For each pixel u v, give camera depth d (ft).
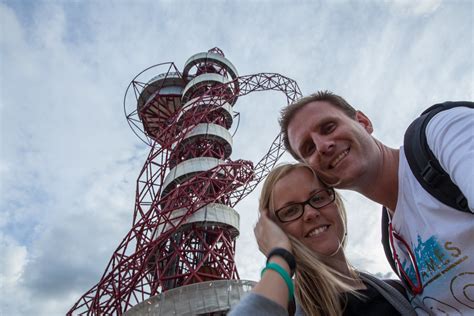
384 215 2.50
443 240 1.77
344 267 2.23
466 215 1.70
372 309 1.96
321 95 2.45
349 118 2.31
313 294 2.04
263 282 1.63
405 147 1.95
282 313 1.54
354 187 2.28
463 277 1.73
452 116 1.66
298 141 2.39
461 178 1.46
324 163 2.19
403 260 2.23
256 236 2.16
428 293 1.96
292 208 2.17
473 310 1.77
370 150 2.17
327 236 2.14
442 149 1.63
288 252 1.76
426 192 1.84
